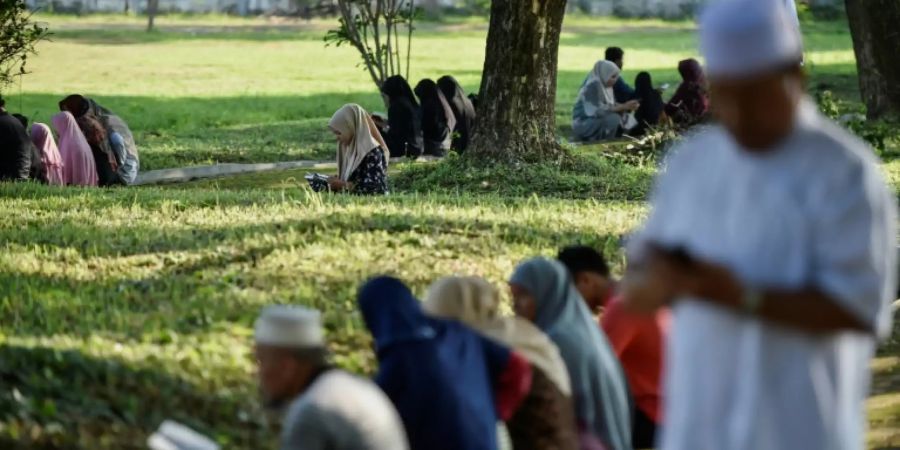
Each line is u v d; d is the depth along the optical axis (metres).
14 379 13.19
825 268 7.60
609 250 21.55
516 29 34.12
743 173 7.80
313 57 98.94
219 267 19.58
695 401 8.00
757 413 7.79
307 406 9.67
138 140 50.38
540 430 12.31
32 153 34.41
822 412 7.76
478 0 135.88
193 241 21.31
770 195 7.70
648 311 7.78
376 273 19.11
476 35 117.38
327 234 21.42
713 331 7.91
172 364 14.41
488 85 34.59
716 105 7.86
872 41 47.28
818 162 7.62
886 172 34.28
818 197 7.59
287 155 45.69
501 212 24.92
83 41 108.69
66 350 14.04
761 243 7.73
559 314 13.27
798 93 7.66
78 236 21.95
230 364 14.82
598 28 126.19
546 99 34.72
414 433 11.52
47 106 67.00
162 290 18.20
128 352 14.59
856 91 65.44
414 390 11.48
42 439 12.17
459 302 12.59
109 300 17.48
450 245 20.97
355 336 16.23
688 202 8.09
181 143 49.22
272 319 10.26
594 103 46.75
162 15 136.12
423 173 34.78
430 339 11.67
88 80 81.44
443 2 134.75
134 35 115.62
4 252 20.50
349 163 28.64
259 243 20.81
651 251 7.74
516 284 13.40
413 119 43.19
